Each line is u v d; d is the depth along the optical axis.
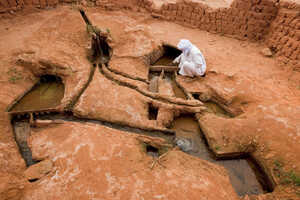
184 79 6.50
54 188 3.69
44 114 5.30
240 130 4.87
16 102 5.60
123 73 6.40
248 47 8.00
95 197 3.56
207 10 8.76
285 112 4.97
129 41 7.55
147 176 3.91
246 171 4.52
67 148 4.31
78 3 10.04
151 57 7.25
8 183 3.69
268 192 4.20
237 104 5.65
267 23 7.74
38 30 7.77
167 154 4.49
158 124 5.10
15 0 8.50
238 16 8.17
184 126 5.40
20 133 4.91
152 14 9.98
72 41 7.36
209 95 6.04
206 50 7.61
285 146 4.39
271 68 6.80
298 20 6.44
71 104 5.38
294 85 6.09
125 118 5.09
